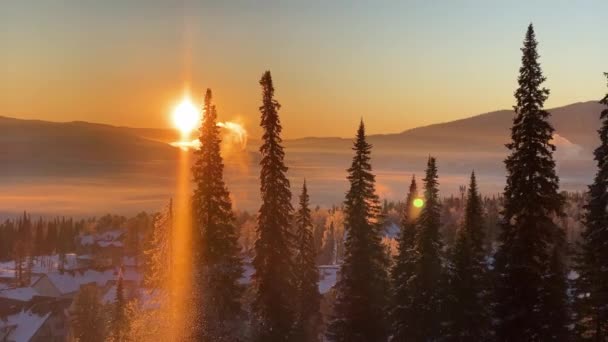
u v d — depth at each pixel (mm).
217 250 34000
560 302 27656
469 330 34156
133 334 25828
